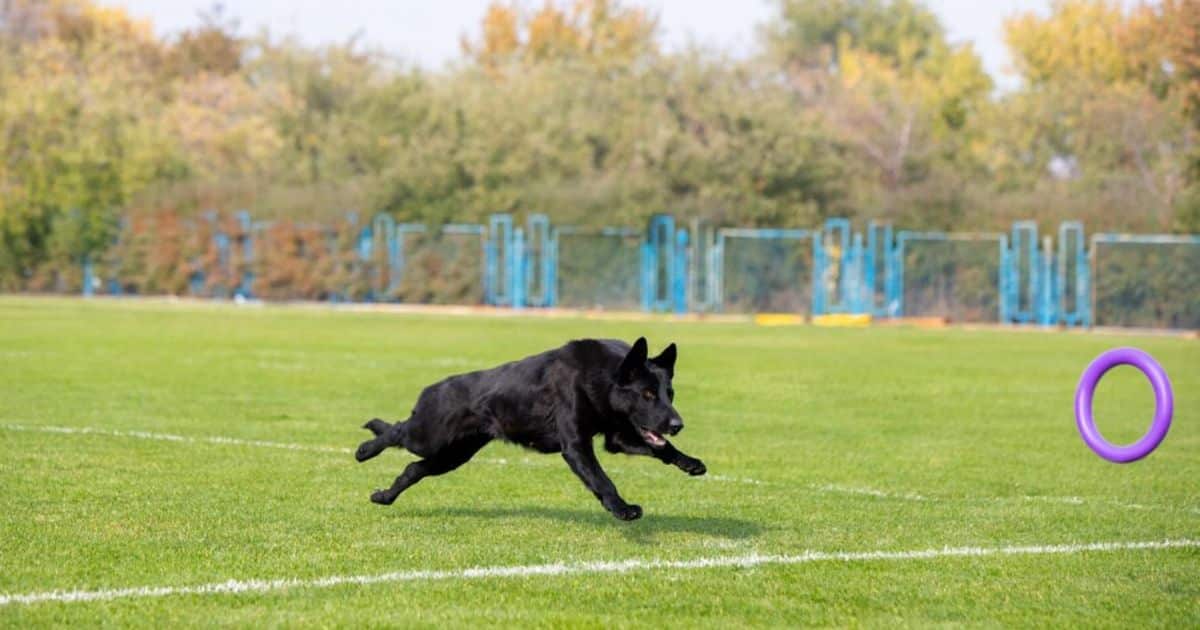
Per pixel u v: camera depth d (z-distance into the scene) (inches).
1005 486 528.1
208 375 921.5
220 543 395.5
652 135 2249.0
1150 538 424.8
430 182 2134.6
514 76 2859.3
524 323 1660.9
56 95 2370.8
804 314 1968.5
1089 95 2669.8
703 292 2006.6
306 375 933.8
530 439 418.3
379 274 2107.5
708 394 860.0
